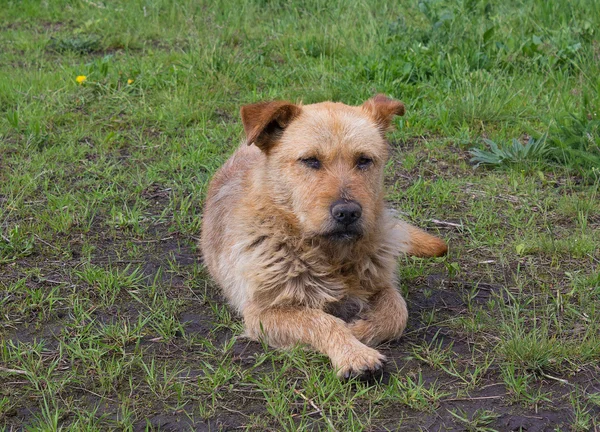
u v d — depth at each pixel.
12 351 2.18
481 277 2.38
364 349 2.13
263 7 4.24
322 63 3.30
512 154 2.75
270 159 2.24
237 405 2.07
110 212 2.57
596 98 2.90
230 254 2.28
